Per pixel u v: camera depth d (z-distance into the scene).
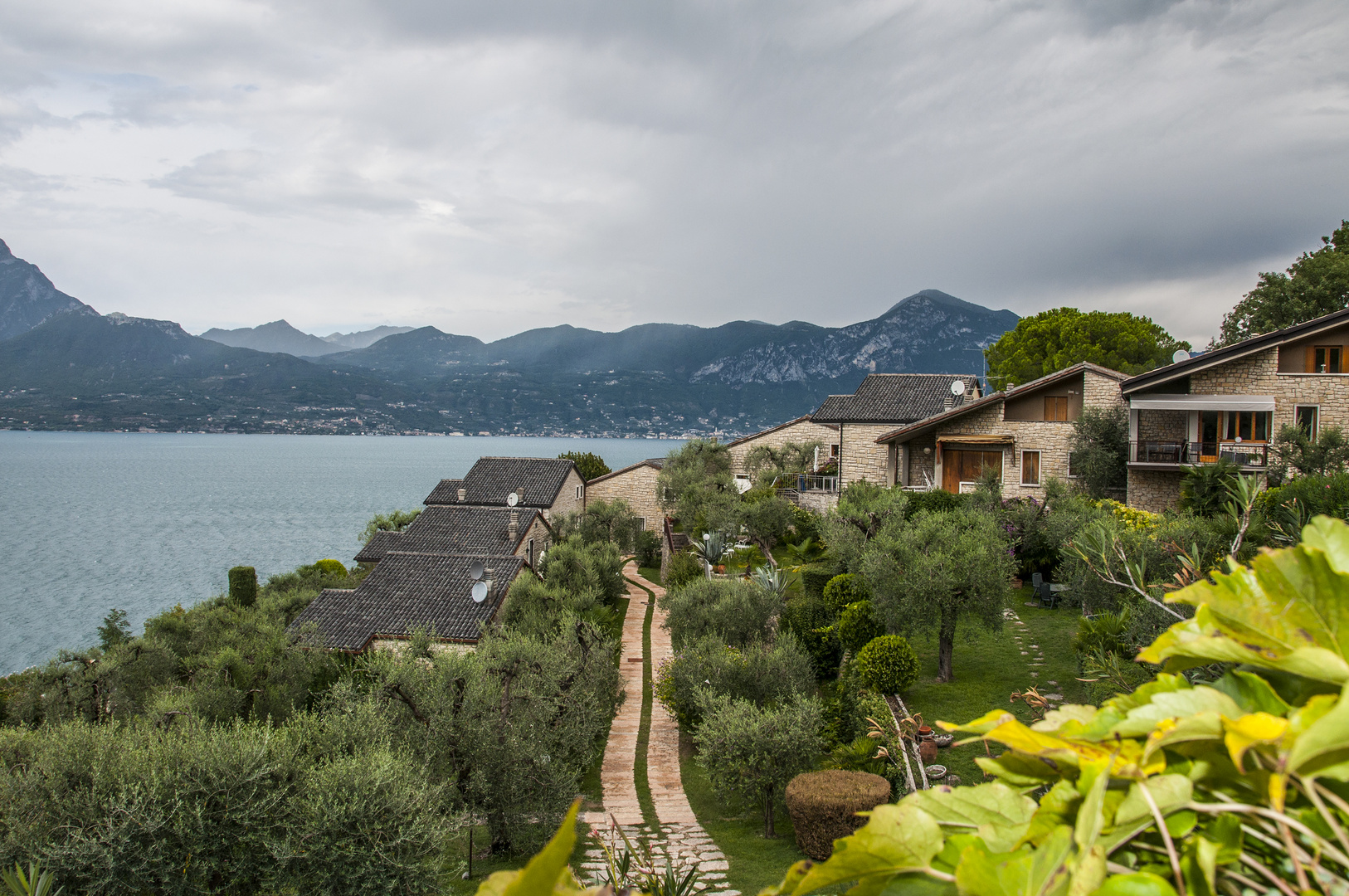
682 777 23.34
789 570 35.44
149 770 14.30
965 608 21.69
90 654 27.45
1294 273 46.62
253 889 14.50
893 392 48.06
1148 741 1.29
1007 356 61.12
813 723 19.23
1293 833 1.23
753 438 62.22
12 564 81.25
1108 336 54.19
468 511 50.75
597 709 23.84
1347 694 1.14
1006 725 1.51
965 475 38.78
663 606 31.31
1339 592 1.42
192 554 87.81
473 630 30.59
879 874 1.45
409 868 13.62
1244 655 1.45
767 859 16.92
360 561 47.47
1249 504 7.95
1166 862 1.31
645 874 7.36
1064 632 24.70
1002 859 1.27
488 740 18.66
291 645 28.48
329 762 15.56
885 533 24.08
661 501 60.06
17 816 13.76
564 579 37.94
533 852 18.88
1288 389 31.31
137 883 13.02
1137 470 33.72
